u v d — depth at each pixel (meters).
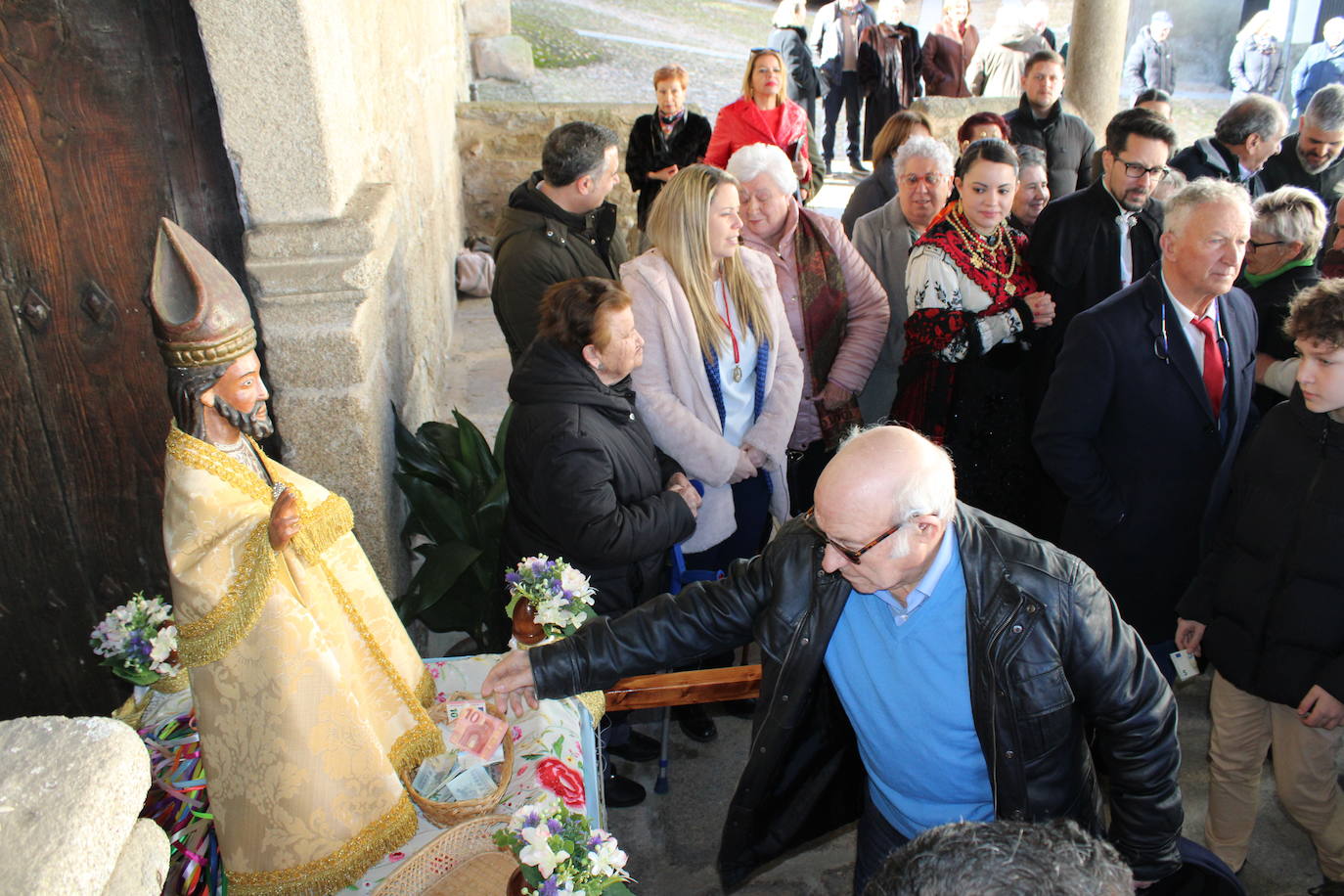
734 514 2.97
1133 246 3.18
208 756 1.43
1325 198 4.00
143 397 2.55
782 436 2.93
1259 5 9.07
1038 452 2.54
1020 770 1.55
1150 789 1.56
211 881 1.54
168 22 2.29
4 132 2.26
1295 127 8.12
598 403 2.34
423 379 4.12
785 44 7.98
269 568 1.37
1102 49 5.91
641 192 5.70
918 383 3.06
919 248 3.05
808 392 3.34
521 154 6.71
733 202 2.71
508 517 2.58
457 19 7.57
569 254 3.17
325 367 2.51
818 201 8.01
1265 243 2.87
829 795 1.89
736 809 1.80
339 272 2.40
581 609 1.88
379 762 1.49
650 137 5.58
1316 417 2.01
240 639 1.37
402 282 3.62
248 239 2.36
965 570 1.50
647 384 2.76
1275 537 2.07
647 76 10.52
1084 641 1.48
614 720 2.77
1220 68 9.48
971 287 2.98
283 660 1.38
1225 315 2.44
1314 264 2.93
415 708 1.58
